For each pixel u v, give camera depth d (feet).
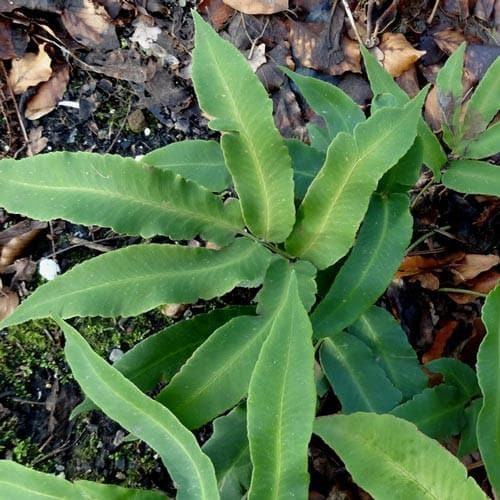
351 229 2.15
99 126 3.12
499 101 2.47
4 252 2.84
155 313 2.87
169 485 2.67
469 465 2.61
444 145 3.20
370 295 2.22
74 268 2.04
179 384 2.04
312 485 2.71
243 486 2.19
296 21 3.37
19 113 3.06
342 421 1.91
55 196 2.04
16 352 2.77
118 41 3.22
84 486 1.94
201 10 3.35
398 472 1.86
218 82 2.08
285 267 2.19
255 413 1.84
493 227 3.13
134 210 2.07
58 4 3.16
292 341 1.85
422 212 3.12
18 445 2.66
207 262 2.12
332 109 2.59
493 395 2.07
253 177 2.09
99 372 1.95
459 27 3.45
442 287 3.06
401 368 2.43
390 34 3.39
